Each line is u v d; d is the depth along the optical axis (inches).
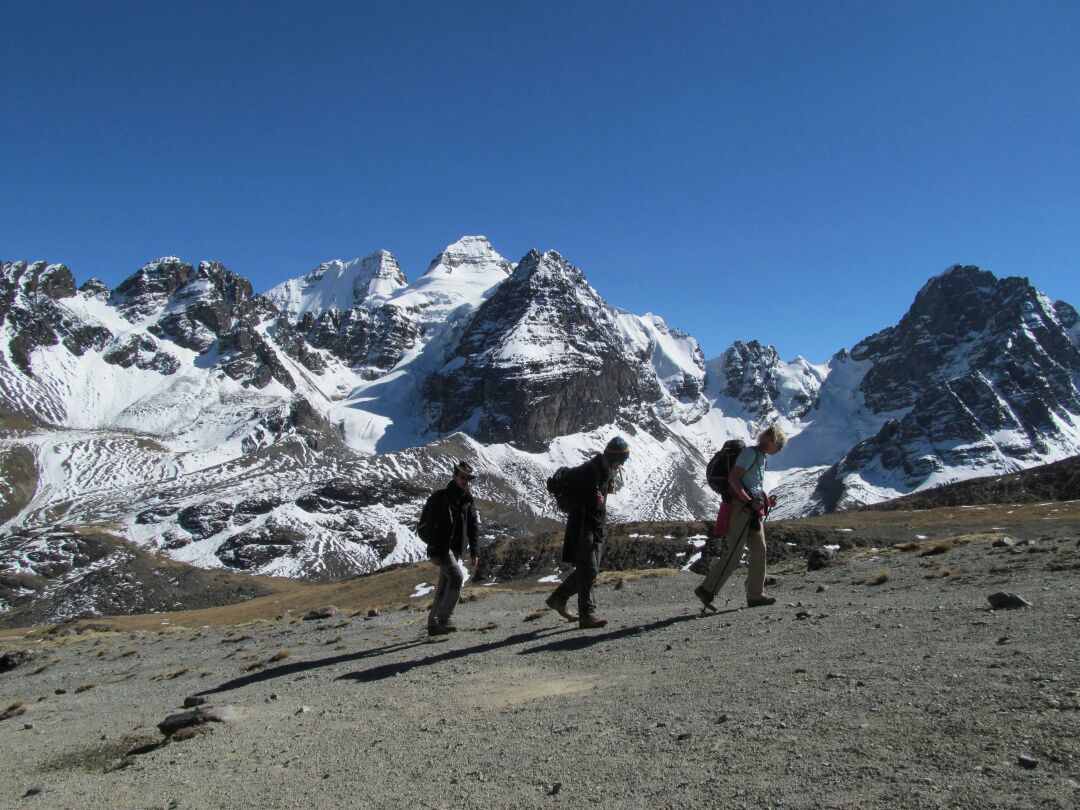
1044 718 222.2
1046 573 556.7
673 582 978.7
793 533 2571.4
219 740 364.8
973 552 792.9
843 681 299.6
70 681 810.8
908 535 2486.5
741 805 198.8
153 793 294.2
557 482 557.3
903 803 183.9
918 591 563.5
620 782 229.9
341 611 1194.0
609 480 554.6
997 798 178.2
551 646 492.1
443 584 641.6
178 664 804.6
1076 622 341.4
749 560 553.6
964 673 283.7
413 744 307.9
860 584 658.2
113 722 484.7
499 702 360.2
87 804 294.4
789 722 258.2
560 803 220.4
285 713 404.8
